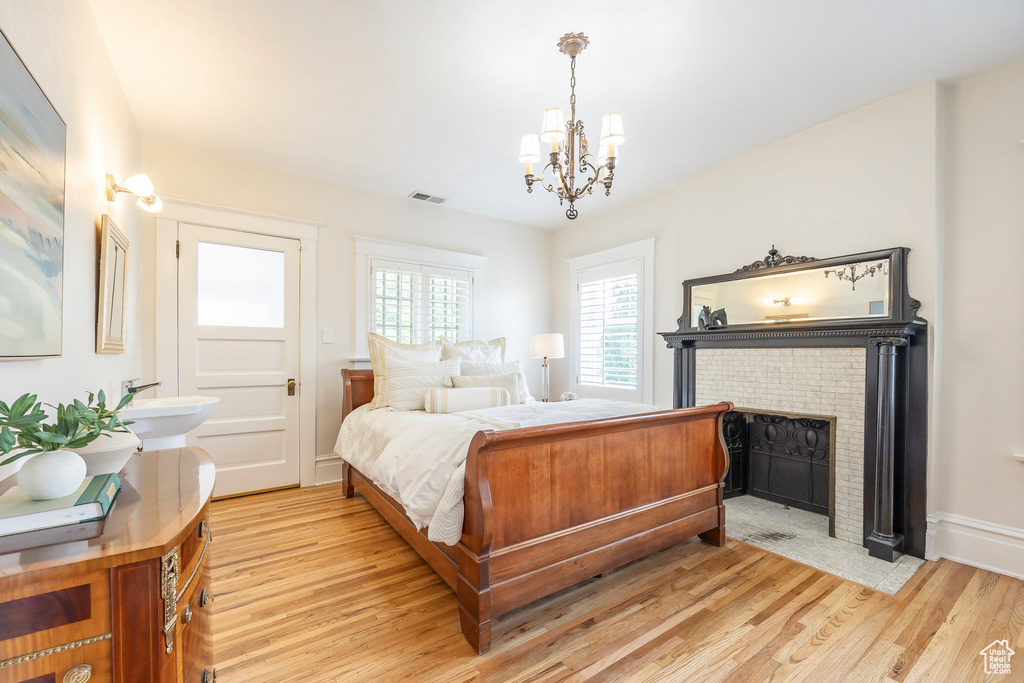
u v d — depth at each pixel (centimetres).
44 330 124
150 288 307
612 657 163
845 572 227
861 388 263
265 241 351
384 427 277
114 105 222
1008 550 224
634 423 216
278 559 239
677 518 238
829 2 182
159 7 183
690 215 365
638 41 206
